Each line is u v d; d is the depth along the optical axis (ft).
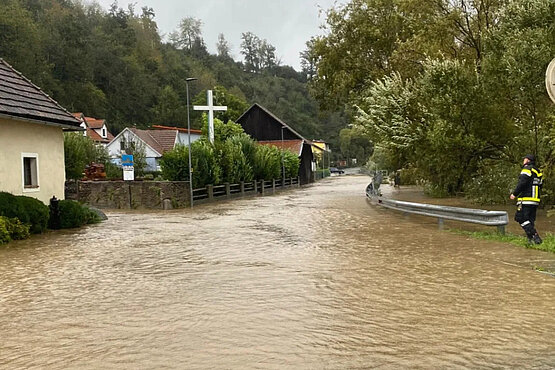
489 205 61.62
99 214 61.57
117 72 288.92
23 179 53.06
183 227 51.70
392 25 105.60
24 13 251.19
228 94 286.87
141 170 141.79
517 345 15.71
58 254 35.73
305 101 422.82
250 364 14.40
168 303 21.44
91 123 232.73
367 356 14.93
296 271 27.63
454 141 54.29
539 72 46.11
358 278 25.54
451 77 54.44
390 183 143.84
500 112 53.88
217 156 101.30
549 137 43.91
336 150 431.43
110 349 15.94
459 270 27.02
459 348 15.49
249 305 20.83
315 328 17.66
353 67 116.06
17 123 52.31
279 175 140.46
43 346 16.43
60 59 257.75
